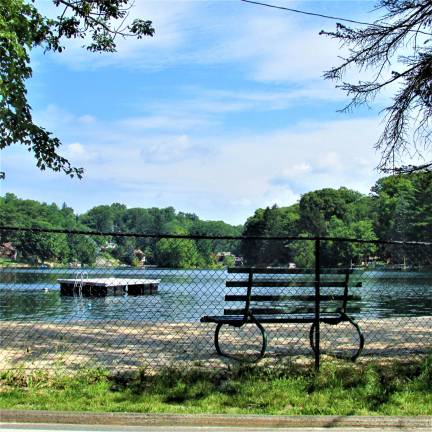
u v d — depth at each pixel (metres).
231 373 7.12
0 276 14.05
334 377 6.77
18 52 9.54
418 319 13.57
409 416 5.50
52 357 8.23
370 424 5.43
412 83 10.11
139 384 6.64
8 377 6.83
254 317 8.12
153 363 7.87
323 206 133.88
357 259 69.62
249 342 9.77
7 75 10.20
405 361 8.06
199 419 5.43
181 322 12.55
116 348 9.07
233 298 8.05
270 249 88.38
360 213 127.62
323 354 8.56
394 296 19.59
